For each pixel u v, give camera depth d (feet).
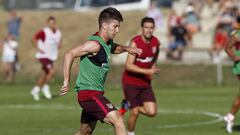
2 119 150.92
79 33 330.95
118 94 216.54
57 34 197.57
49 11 365.81
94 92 84.94
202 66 267.59
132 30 321.93
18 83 273.13
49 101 194.70
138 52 87.71
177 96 210.38
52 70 199.11
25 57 311.06
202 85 255.29
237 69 127.13
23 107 177.58
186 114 160.86
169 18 283.59
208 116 156.35
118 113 84.33
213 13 326.03
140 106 119.24
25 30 340.80
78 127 136.56
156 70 116.06
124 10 353.92
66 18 349.00
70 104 185.37
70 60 81.71
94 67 84.64
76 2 378.73
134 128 125.70
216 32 271.90
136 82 118.21
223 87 246.06
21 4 414.62
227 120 127.44
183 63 270.87
